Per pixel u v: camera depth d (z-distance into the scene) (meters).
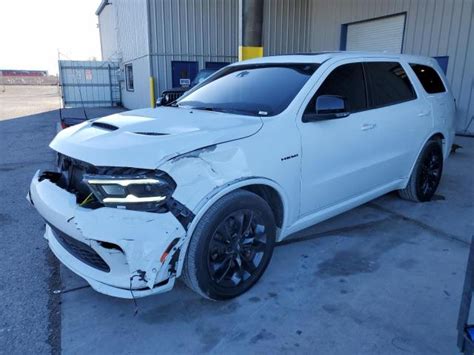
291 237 4.04
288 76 3.60
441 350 2.44
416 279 3.25
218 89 3.92
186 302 2.96
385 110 4.07
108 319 2.78
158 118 3.14
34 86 67.50
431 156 4.95
